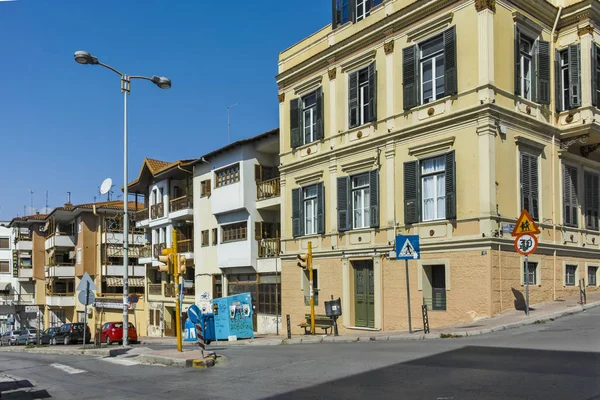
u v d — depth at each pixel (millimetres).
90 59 20969
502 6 18938
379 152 21844
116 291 52062
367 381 9852
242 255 31266
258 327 30469
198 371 13312
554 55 20828
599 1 20375
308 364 12578
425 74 20484
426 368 10594
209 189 34781
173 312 40688
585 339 12680
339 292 23453
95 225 52500
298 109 26484
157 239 41625
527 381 8758
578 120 20297
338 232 23703
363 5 23453
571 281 20938
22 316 69375
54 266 55031
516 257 18422
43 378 14859
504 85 18719
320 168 25000
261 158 31953
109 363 17406
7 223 72875
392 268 21031
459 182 18703
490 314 17391
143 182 42906
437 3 19719
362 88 23219
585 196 22125
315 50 25766
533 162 19766
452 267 18703
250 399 9297
